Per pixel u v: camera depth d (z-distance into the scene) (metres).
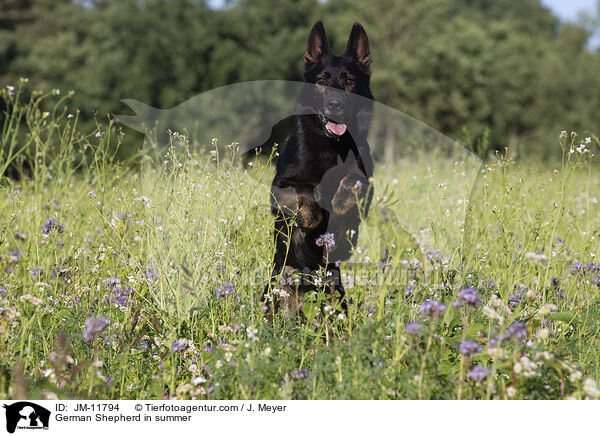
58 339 2.73
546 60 39.78
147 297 3.64
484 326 3.09
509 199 4.54
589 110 36.72
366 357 2.72
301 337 3.22
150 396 2.78
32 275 3.94
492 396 2.72
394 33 37.03
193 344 3.16
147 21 30.97
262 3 32.44
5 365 2.89
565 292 4.11
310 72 4.47
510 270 3.87
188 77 28.70
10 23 37.78
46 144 5.57
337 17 35.00
